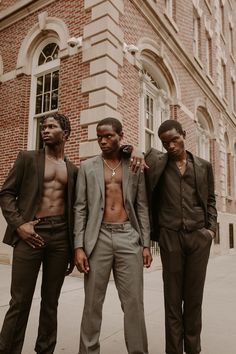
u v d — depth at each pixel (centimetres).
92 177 270
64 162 286
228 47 1803
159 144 947
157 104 969
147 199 283
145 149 894
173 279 275
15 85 880
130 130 762
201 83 1275
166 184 285
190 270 278
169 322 273
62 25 788
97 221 261
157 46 935
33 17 867
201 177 287
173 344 270
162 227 284
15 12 897
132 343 249
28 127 848
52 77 836
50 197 269
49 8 829
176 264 276
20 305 253
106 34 698
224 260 1141
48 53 859
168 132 280
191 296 277
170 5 1100
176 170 286
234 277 765
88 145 680
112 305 470
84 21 745
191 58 1180
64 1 796
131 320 252
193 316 277
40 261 264
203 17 1399
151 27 916
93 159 280
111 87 693
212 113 1411
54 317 272
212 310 466
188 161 293
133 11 823
